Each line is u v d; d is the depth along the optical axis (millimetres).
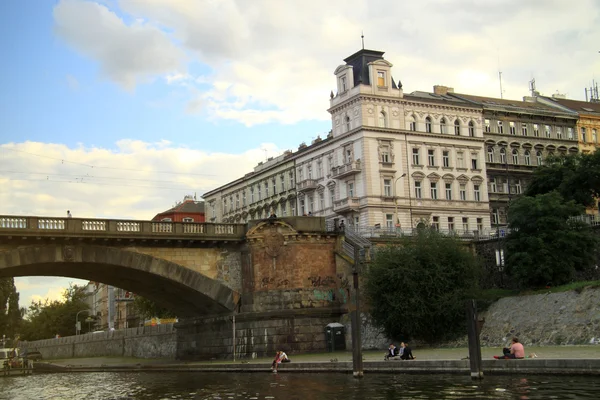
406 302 58469
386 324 59906
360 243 66000
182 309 74125
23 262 57406
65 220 58500
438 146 98188
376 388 34031
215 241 64938
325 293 65000
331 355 56875
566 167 79375
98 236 59562
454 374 37500
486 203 101312
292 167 109562
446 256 60750
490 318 58781
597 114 114938
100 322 197625
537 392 28703
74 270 64125
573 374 32719
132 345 99625
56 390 48188
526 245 62250
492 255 70438
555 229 61656
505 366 35344
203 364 58750
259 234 64938
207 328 70625
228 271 66062
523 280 61188
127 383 50531
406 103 96375
